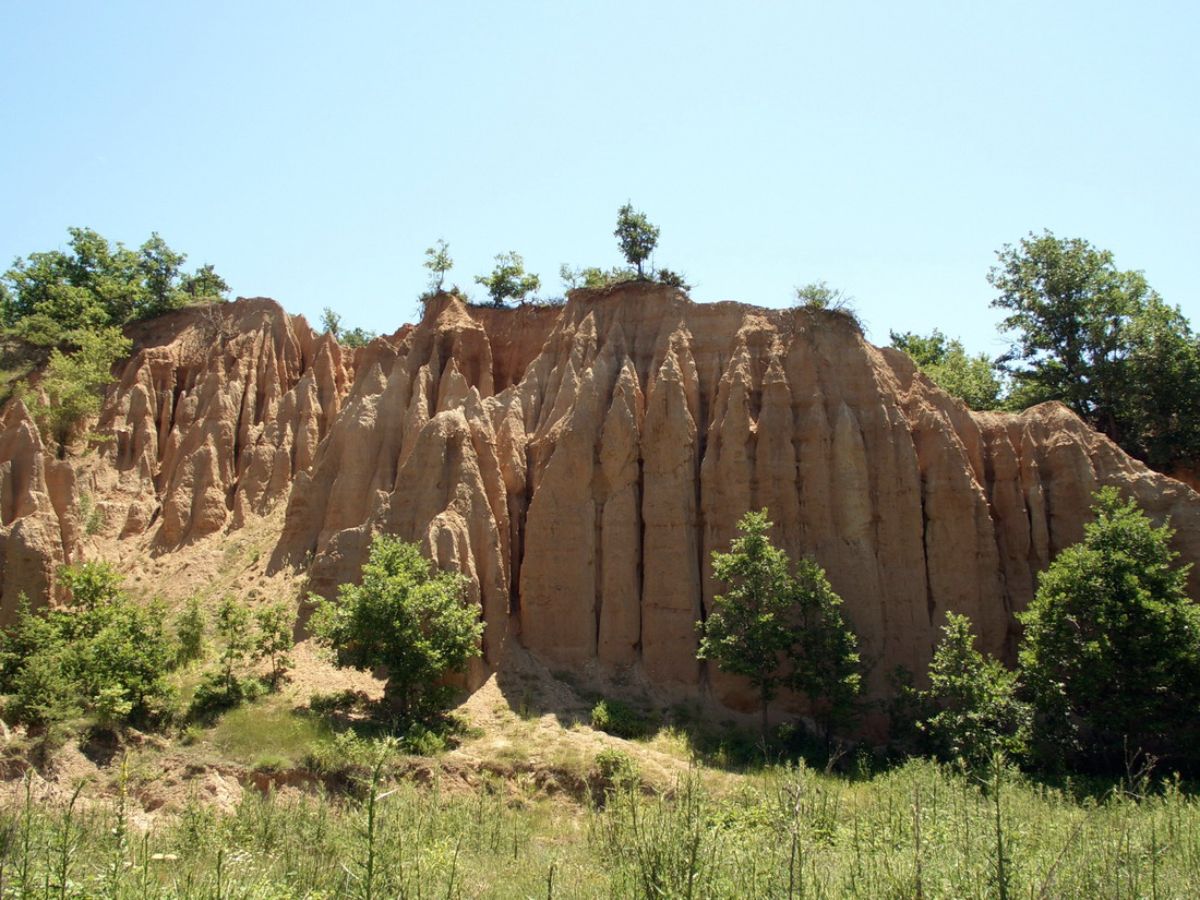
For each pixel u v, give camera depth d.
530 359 47.03
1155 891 13.51
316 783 25.75
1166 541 32.38
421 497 36.59
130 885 13.29
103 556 41.97
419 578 32.12
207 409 47.47
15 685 27.80
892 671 34.78
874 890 13.72
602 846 17.86
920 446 38.25
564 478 37.06
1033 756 29.09
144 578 40.72
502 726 30.78
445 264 49.22
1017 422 39.81
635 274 45.69
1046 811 19.41
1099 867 14.24
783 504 36.69
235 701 29.98
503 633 34.53
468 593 33.78
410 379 43.59
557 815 25.92
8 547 35.97
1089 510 37.06
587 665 34.88
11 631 32.25
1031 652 31.50
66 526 39.94
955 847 15.05
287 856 16.84
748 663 31.53
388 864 13.49
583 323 42.81
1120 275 50.88
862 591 35.41
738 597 32.41
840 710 31.23
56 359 47.41
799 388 38.66
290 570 38.72
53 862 14.23
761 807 19.30
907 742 31.80
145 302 57.12
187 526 43.03
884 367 40.19
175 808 24.12
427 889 13.99
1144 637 29.58
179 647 33.59
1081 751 30.33
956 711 30.62
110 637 28.70
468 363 45.16
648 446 38.00
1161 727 29.09
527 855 18.88
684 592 35.53
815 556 36.16
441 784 26.56
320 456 41.78
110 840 14.61
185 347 51.94
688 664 34.72
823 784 20.97
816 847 15.80
